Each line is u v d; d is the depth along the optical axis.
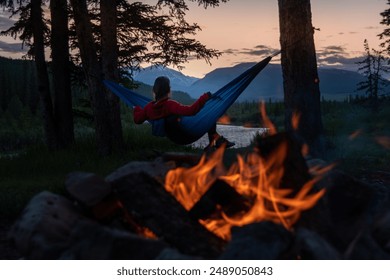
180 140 7.54
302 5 9.16
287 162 4.29
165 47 15.66
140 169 5.02
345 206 4.35
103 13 13.64
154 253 3.58
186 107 6.97
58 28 16.08
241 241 3.47
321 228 4.16
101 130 13.19
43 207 4.08
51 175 10.16
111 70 13.66
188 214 4.40
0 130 64.81
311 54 9.20
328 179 4.55
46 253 3.68
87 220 4.13
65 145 15.93
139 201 4.31
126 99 11.54
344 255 3.68
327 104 58.19
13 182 8.95
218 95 8.35
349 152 11.23
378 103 38.94
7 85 89.75
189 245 4.06
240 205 4.48
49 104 15.96
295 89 9.19
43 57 15.91
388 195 5.02
